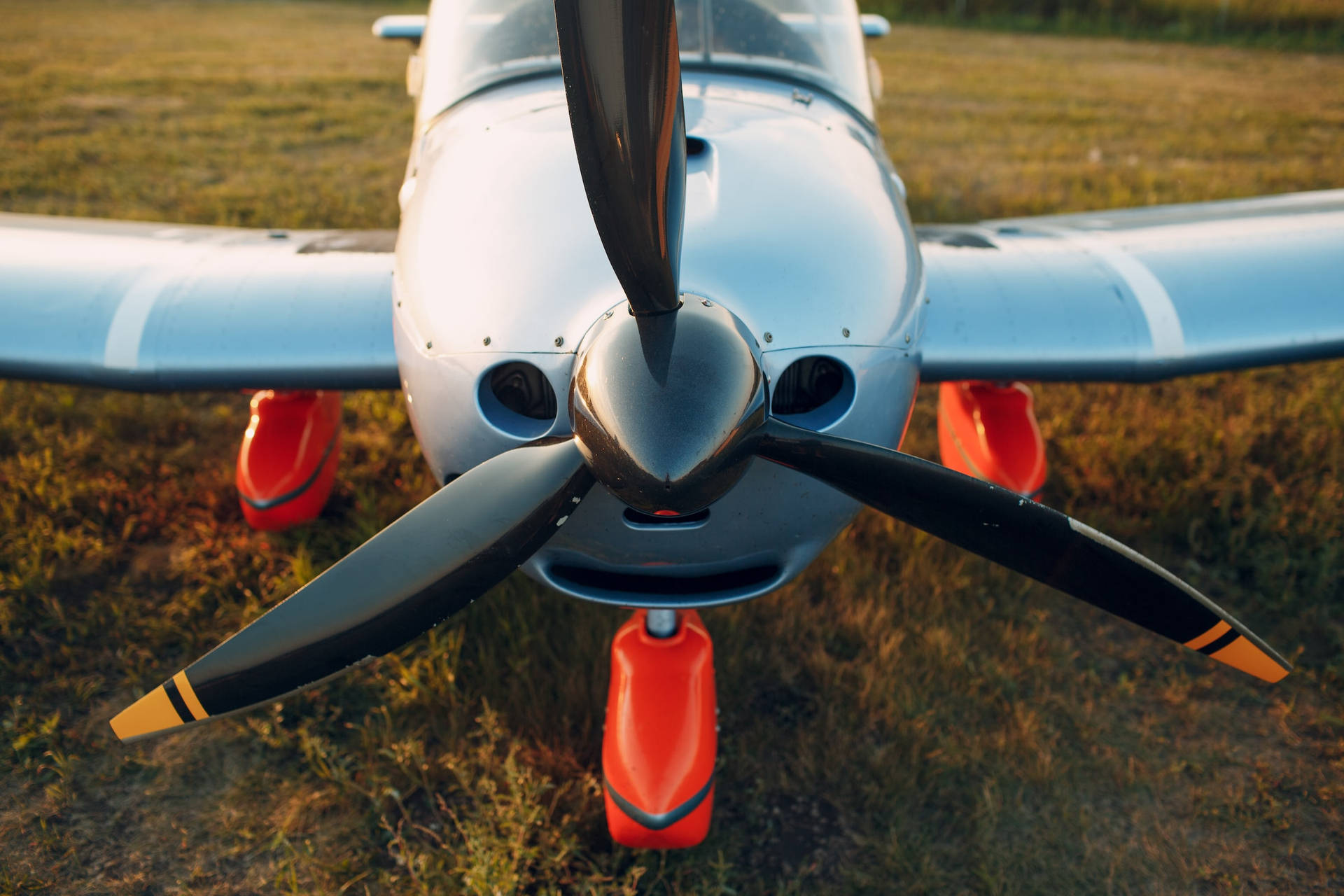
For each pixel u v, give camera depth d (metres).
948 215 5.64
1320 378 4.02
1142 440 3.49
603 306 1.50
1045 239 2.71
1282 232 2.67
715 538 1.63
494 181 1.80
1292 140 8.17
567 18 1.13
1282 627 2.75
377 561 1.51
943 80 10.73
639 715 2.03
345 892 1.97
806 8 2.56
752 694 2.46
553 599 2.68
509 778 2.04
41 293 2.35
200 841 2.06
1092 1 16.09
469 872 1.92
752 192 1.71
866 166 2.04
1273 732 2.41
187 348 2.22
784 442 1.46
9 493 3.09
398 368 2.09
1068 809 2.18
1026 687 2.52
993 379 2.31
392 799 2.17
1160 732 2.40
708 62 2.37
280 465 2.91
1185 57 13.19
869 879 2.01
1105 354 2.29
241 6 16.53
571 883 1.99
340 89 9.41
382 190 6.04
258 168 6.55
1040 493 3.07
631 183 1.21
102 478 3.18
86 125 7.57
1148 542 3.10
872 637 2.60
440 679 2.39
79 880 1.97
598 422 1.34
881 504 1.52
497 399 1.61
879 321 1.65
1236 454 3.41
